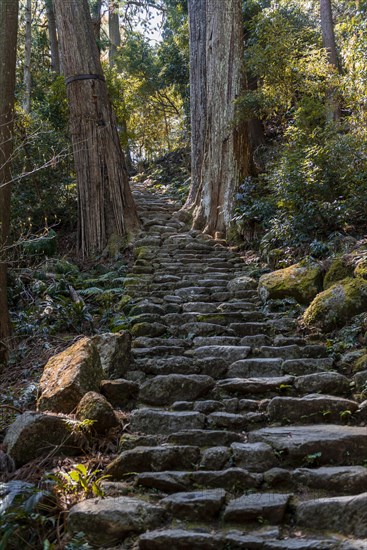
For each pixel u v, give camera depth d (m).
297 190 8.26
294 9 14.56
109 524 3.28
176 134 23.61
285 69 11.15
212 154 11.10
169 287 8.01
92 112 11.45
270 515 3.30
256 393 4.80
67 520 3.34
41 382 4.89
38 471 3.86
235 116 10.85
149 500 3.53
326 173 8.19
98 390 4.77
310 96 11.38
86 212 11.25
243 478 3.62
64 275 9.05
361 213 8.06
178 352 5.68
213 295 7.49
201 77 13.37
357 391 4.71
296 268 7.10
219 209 10.82
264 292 7.09
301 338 5.88
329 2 12.90
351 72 9.98
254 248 9.62
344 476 3.55
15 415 4.80
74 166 12.34
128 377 5.18
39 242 9.74
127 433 4.29
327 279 6.72
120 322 6.80
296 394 4.77
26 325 6.89
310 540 3.05
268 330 6.25
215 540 3.09
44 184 12.16
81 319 7.11
